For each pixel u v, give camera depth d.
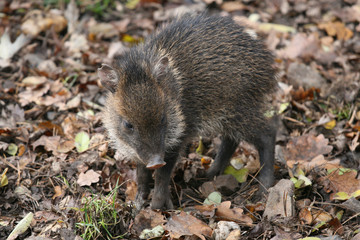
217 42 7.68
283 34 12.21
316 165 7.98
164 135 6.86
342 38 12.14
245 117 7.90
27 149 8.52
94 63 10.86
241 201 7.48
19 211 7.22
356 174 7.56
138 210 7.29
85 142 8.52
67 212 7.04
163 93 6.88
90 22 12.31
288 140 9.07
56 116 9.45
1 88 9.82
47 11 12.47
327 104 9.95
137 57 7.39
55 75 10.38
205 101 7.61
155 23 12.69
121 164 8.26
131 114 6.69
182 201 7.70
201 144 8.87
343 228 6.61
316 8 13.19
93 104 9.75
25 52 11.03
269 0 13.54
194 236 6.51
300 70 10.64
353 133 8.85
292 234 6.47
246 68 7.73
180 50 7.55
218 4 13.39
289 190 6.97
